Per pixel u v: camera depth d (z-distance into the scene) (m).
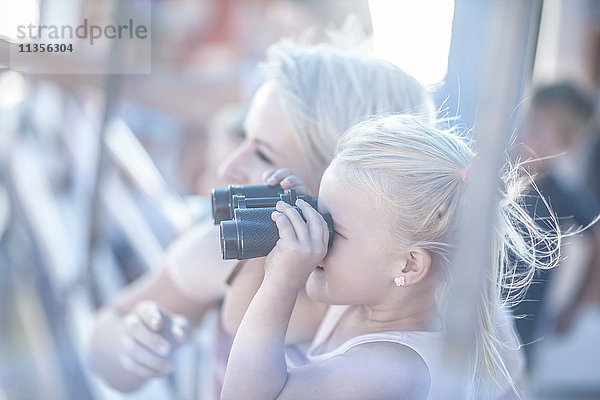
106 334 1.82
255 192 1.39
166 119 3.79
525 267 1.51
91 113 3.03
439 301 1.32
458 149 1.33
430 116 1.59
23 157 3.93
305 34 2.21
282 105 1.56
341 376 1.25
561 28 4.45
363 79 1.58
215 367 1.67
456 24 1.72
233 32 4.10
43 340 3.04
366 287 1.29
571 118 2.84
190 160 3.68
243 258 1.20
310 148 1.56
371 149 1.29
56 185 3.60
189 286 1.80
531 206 1.54
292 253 1.18
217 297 1.80
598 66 4.46
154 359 1.69
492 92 0.75
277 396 1.21
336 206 1.28
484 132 0.76
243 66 3.94
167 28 3.93
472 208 0.77
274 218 1.20
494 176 0.76
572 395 3.23
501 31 0.74
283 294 1.19
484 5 0.78
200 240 1.80
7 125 4.24
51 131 4.02
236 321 1.49
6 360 3.07
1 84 4.00
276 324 1.20
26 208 3.63
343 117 1.55
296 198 1.31
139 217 2.59
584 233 3.13
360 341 1.32
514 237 1.42
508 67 0.74
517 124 1.38
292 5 3.28
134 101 3.69
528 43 0.74
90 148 2.90
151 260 2.36
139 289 1.91
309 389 1.23
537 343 2.01
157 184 2.35
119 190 2.80
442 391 0.78
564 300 3.22
